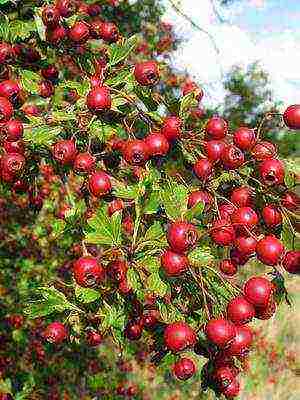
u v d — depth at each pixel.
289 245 0.23
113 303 0.23
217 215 0.24
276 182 0.23
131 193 0.24
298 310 1.12
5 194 0.77
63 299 0.24
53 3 0.28
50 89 0.29
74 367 0.82
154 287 0.21
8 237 0.79
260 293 0.22
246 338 0.22
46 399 0.78
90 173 0.24
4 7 0.28
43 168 0.64
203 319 0.22
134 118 0.25
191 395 0.89
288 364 1.03
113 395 0.84
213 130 0.24
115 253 0.23
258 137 0.24
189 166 0.25
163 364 0.24
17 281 0.78
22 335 0.77
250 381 0.99
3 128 0.24
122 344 0.23
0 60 0.27
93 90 0.24
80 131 0.25
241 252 0.23
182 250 0.21
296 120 0.24
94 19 0.35
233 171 0.24
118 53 0.27
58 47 0.30
